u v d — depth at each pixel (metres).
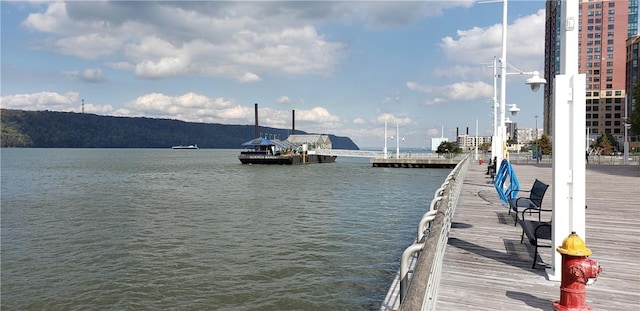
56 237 16.53
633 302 4.61
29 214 22.34
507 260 6.24
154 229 17.98
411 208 23.52
